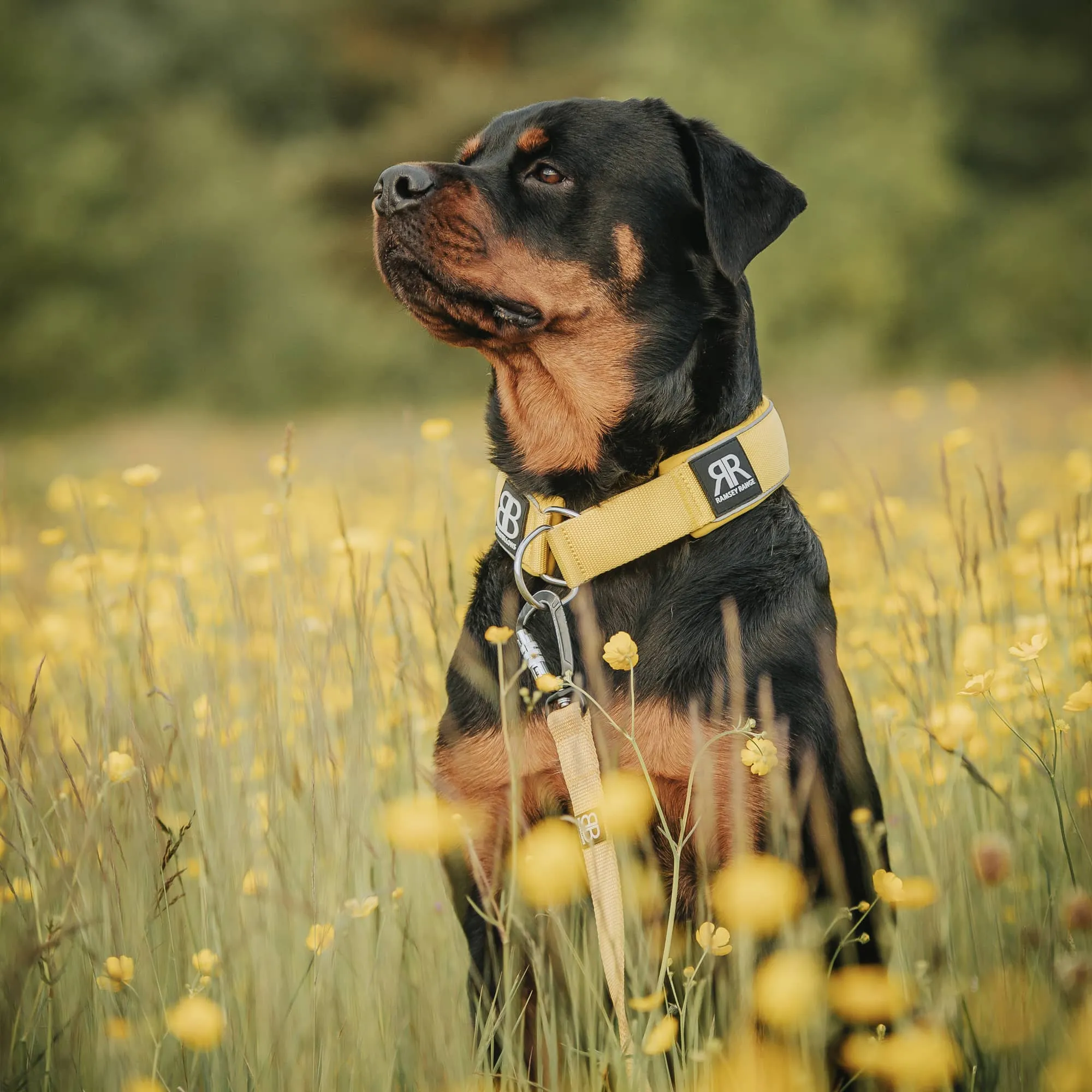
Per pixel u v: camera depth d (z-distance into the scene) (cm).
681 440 260
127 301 2673
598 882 207
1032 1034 201
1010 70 2883
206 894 229
